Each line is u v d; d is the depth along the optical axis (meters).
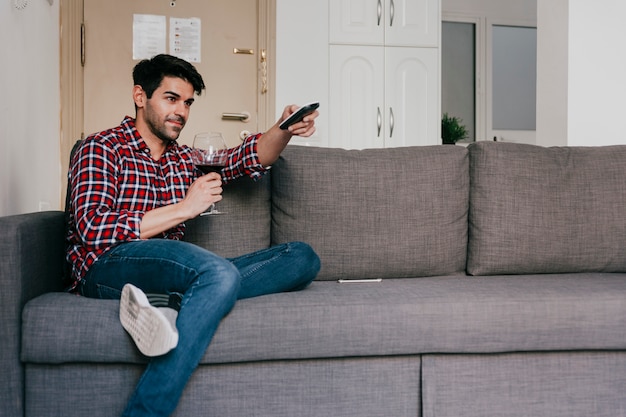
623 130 2.85
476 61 5.58
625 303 1.59
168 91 1.75
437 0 4.08
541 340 1.56
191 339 1.37
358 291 1.65
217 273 1.43
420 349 1.53
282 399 1.50
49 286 1.69
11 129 2.28
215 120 3.79
